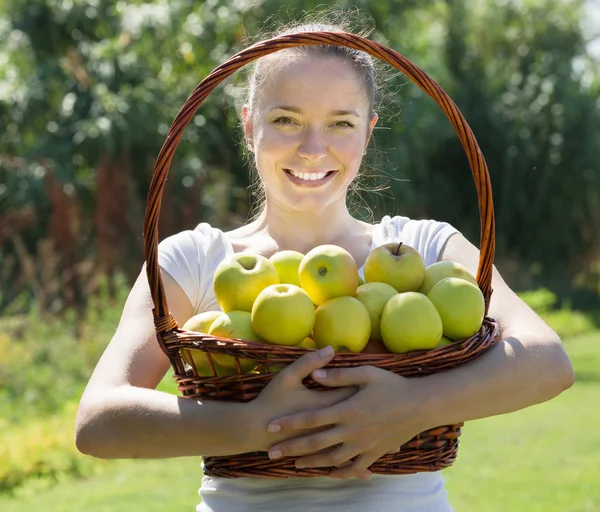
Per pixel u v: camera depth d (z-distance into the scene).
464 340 1.77
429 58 14.41
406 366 1.70
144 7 11.80
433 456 1.76
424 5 14.73
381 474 1.79
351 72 1.99
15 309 8.31
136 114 11.11
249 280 1.80
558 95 17.88
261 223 2.20
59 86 11.46
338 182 2.03
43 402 6.65
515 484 5.47
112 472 5.77
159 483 5.48
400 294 1.77
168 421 1.71
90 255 9.48
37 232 10.67
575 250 18.45
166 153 1.74
